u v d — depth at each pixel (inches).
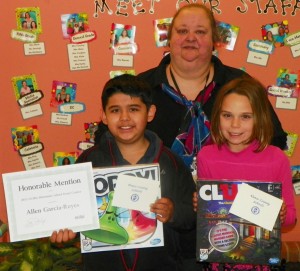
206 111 79.9
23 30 103.2
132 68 105.0
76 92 105.9
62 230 64.4
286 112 107.0
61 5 102.7
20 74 104.8
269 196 64.2
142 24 103.4
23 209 64.1
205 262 67.1
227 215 65.0
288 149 108.3
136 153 69.5
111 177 65.9
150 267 67.7
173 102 80.4
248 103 67.5
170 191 68.4
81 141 107.6
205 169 70.6
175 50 79.4
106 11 103.0
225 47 104.4
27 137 107.2
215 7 103.0
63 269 79.1
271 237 64.2
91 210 65.1
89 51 104.4
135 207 65.2
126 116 67.2
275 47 104.4
